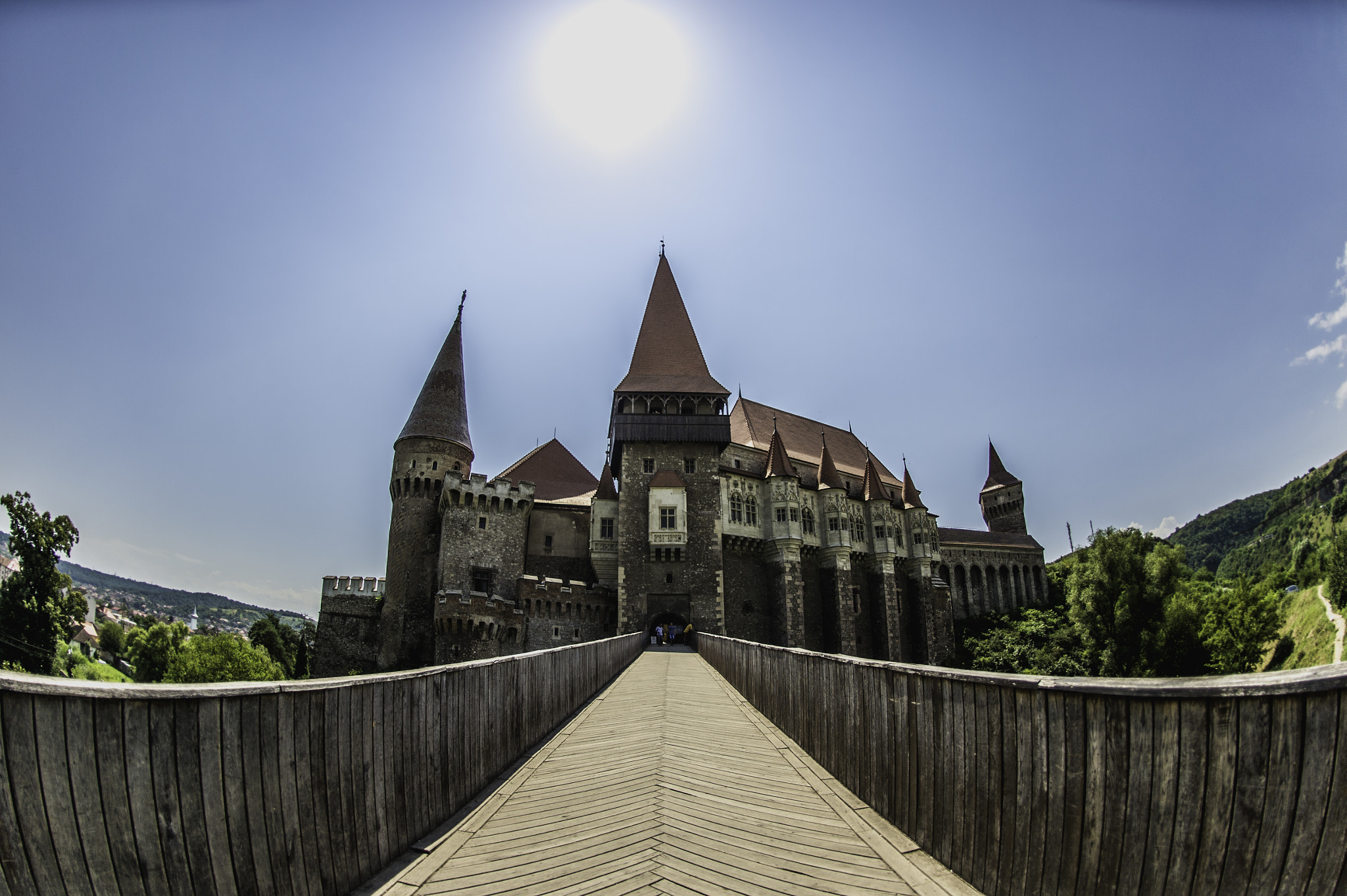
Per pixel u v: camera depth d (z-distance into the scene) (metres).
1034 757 5.41
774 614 56.31
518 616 47.69
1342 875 3.48
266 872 5.06
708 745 11.95
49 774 3.93
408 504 55.41
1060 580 90.75
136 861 4.25
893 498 70.44
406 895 5.88
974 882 5.99
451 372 60.50
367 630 53.09
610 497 57.25
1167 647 52.50
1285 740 3.84
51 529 51.31
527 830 7.61
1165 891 4.27
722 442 54.78
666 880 6.18
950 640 67.25
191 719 4.71
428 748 7.75
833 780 9.54
